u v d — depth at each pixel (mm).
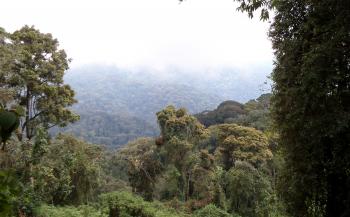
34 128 22953
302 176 7355
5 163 13672
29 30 23531
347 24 6328
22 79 20750
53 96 23328
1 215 2164
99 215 16766
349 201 7039
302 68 6727
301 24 7348
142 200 18781
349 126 6586
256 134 34000
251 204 28328
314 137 6832
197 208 29312
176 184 32875
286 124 7566
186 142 33719
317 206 7410
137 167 34000
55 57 23422
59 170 20094
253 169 29078
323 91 6504
